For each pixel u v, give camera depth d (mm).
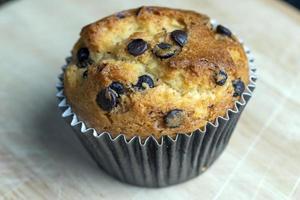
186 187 207
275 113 228
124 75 178
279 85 238
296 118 225
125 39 191
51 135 225
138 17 197
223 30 198
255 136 220
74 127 190
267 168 209
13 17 280
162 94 177
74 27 274
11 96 241
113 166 202
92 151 203
